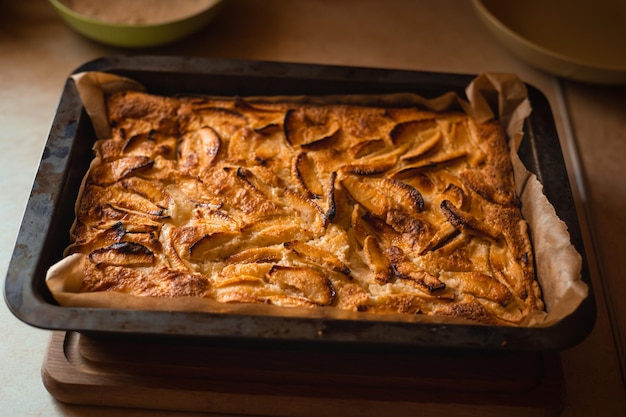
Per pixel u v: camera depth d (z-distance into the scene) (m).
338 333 0.54
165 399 0.59
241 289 0.58
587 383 0.63
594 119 0.80
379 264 0.61
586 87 0.83
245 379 0.59
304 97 0.70
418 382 0.59
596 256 0.70
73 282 0.57
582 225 0.72
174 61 0.68
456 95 0.69
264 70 0.68
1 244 0.68
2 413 0.59
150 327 0.53
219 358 0.59
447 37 0.87
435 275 0.61
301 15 0.87
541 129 0.66
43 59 0.81
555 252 0.59
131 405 0.59
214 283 0.59
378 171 0.65
